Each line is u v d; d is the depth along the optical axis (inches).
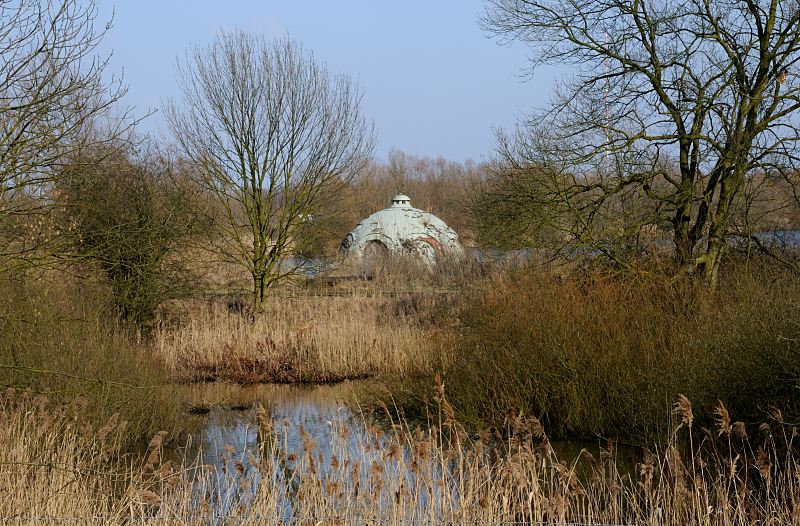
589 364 522.0
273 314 948.0
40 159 390.6
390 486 318.7
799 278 517.0
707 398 455.5
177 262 810.8
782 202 676.1
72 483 338.0
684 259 643.5
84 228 484.4
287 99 935.7
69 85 380.2
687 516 316.2
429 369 620.1
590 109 706.2
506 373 549.0
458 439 342.3
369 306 936.3
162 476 324.5
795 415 402.9
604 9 715.4
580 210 687.1
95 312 554.3
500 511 317.1
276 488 330.0
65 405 434.0
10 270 410.9
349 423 566.9
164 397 552.7
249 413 626.8
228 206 939.3
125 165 698.8
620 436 505.0
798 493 324.8
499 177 751.1
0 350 441.4
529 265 631.8
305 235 977.5
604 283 583.5
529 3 735.1
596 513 327.3
